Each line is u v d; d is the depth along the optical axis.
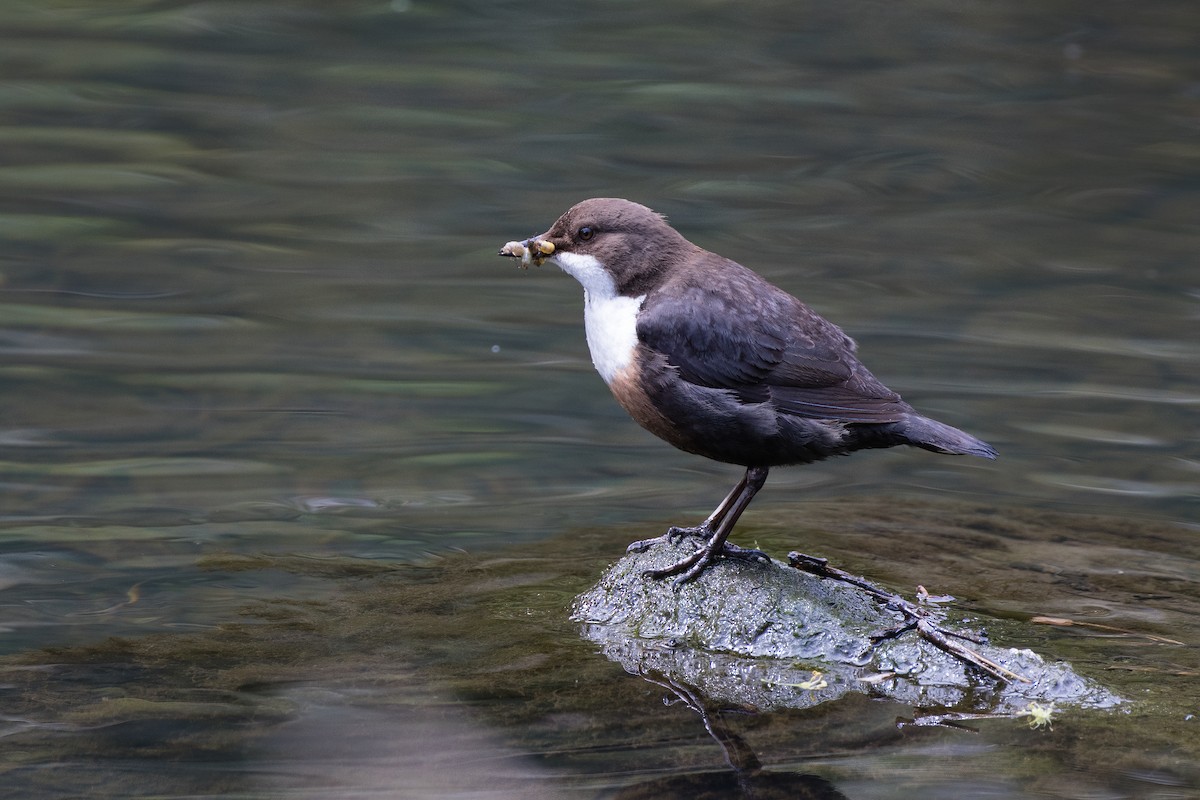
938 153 20.55
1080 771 6.64
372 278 16.06
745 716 7.24
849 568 9.30
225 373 13.38
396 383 13.31
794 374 8.16
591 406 12.98
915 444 7.97
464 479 11.35
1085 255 17.00
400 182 19.09
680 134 21.16
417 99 22.31
